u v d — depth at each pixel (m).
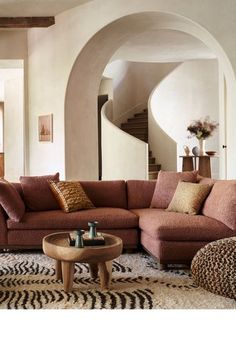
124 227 4.57
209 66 11.83
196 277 3.40
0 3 6.74
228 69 6.23
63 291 3.30
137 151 9.37
